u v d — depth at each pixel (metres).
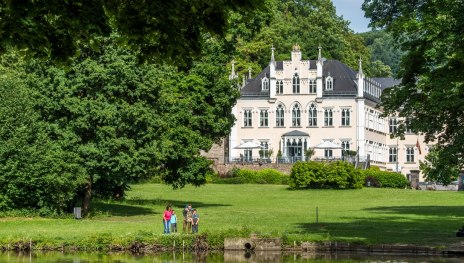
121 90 58.62
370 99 129.12
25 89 58.91
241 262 39.44
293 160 120.94
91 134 59.41
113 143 57.47
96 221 56.25
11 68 80.06
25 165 57.00
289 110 126.56
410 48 47.31
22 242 44.22
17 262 38.66
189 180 71.25
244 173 110.69
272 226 52.25
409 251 42.09
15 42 18.91
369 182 106.62
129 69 58.56
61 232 47.25
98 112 57.19
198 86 72.31
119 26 19.52
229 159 126.38
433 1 44.06
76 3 18.95
